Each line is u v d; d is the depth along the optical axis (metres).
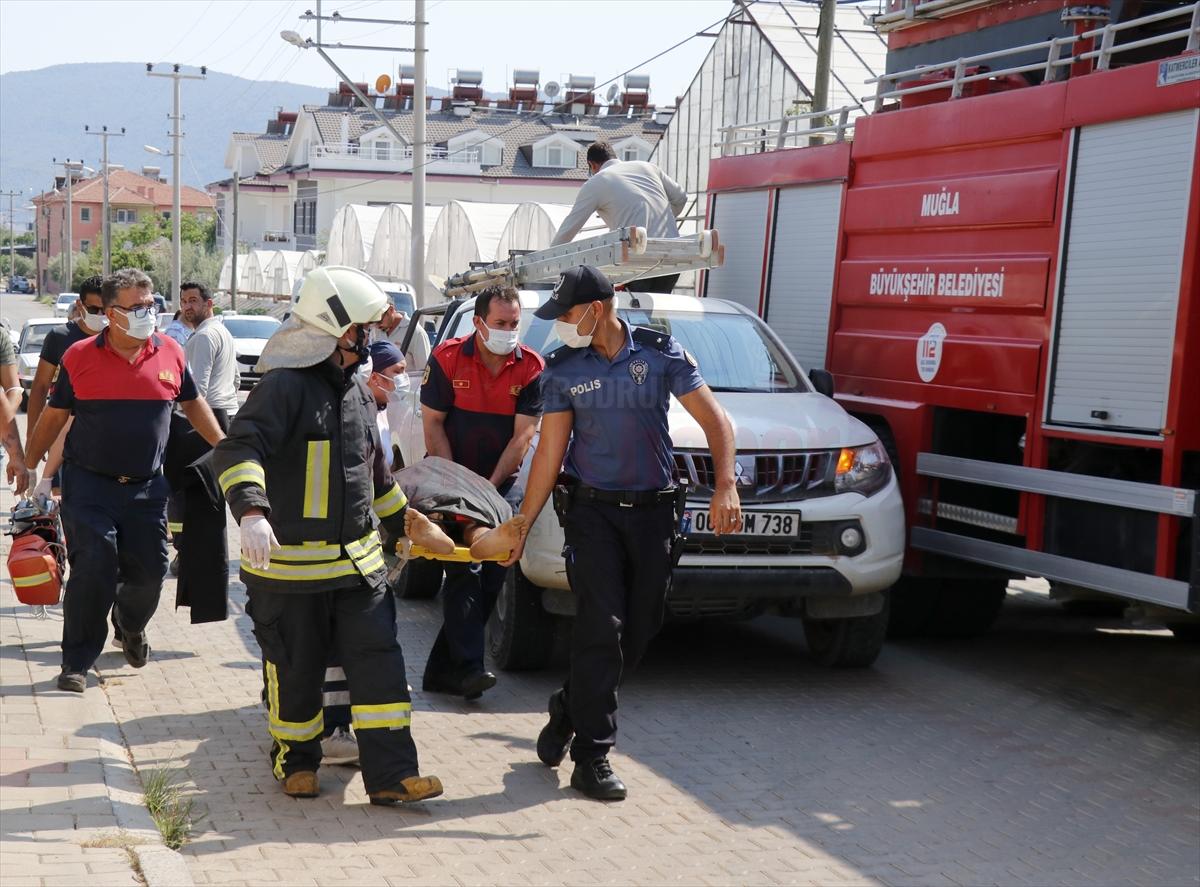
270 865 4.73
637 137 76.38
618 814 5.46
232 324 25.94
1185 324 6.32
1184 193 6.37
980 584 8.78
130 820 4.89
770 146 19.25
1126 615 7.48
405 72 80.19
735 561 7.21
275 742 5.60
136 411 6.87
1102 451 7.04
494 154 73.94
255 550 4.93
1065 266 7.16
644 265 8.66
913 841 5.28
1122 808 5.77
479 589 7.13
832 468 7.44
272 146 88.75
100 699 6.57
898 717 7.09
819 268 9.60
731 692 7.50
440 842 5.04
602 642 5.59
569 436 5.72
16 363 7.86
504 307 6.78
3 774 5.26
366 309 5.16
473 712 6.93
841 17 27.97
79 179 152.50
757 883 4.78
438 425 7.07
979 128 7.90
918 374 8.40
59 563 6.89
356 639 5.35
